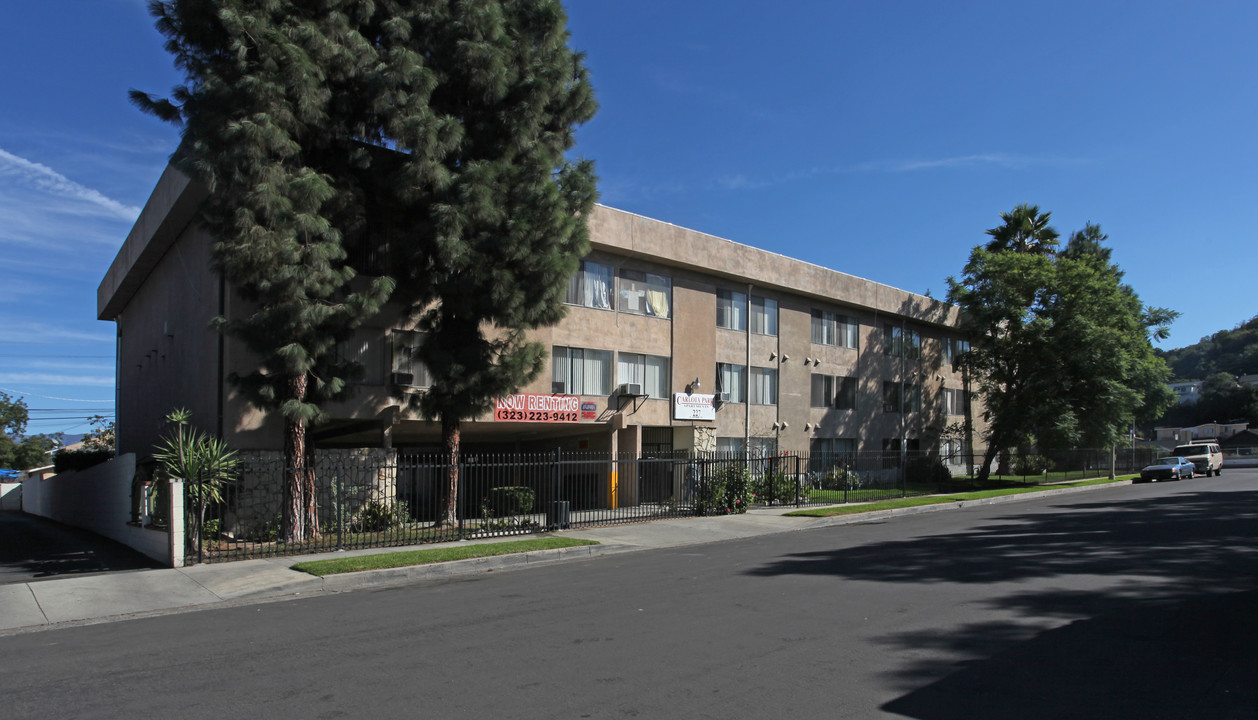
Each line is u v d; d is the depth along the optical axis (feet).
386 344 64.44
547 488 63.46
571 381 79.66
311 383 53.06
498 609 29.76
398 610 30.42
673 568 39.75
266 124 45.91
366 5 51.67
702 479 71.41
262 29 46.47
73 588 36.40
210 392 60.70
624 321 85.10
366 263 62.69
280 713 17.84
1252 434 268.00
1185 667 20.07
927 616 26.30
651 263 88.89
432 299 60.44
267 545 48.34
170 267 76.74
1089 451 148.25
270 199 45.98
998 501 86.89
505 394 59.62
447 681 20.02
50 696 19.83
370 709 17.93
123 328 103.71
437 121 51.98
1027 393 122.93
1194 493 87.86
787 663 20.99
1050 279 120.47
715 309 95.81
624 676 20.06
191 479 45.19
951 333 145.28
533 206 56.08
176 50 48.21
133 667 22.59
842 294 113.50
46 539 67.97
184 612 32.40
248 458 57.16
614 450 81.87
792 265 104.99
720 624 25.80
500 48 55.52
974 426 150.61
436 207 52.75
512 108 56.54
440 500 57.82
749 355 99.86
